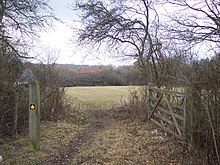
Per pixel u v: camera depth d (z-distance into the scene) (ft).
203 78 13.26
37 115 15.80
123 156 17.17
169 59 27.94
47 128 25.54
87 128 28.81
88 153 18.22
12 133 21.33
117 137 23.09
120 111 39.86
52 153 18.06
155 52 32.89
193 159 14.01
